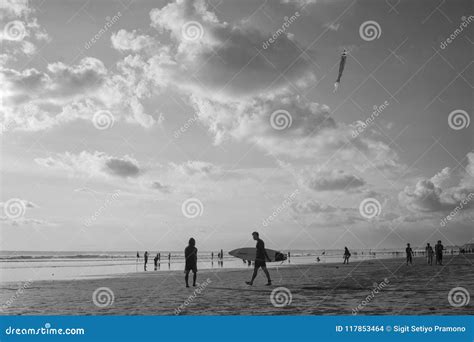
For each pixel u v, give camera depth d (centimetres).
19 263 5197
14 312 1071
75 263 5144
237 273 2389
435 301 1163
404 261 3609
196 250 1554
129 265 4406
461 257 4322
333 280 1744
